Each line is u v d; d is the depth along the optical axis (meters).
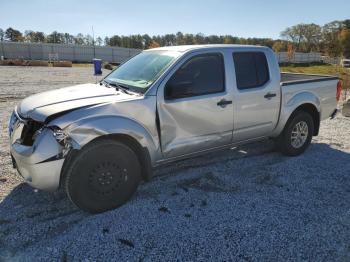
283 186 4.28
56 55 55.50
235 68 4.46
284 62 85.38
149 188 4.18
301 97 5.25
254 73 4.69
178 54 4.08
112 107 3.47
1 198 3.87
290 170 4.84
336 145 6.16
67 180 3.34
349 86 15.70
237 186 4.27
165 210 3.63
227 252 2.92
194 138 4.16
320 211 3.64
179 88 3.76
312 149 5.89
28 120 3.45
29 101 3.85
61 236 3.14
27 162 3.23
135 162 3.69
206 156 5.39
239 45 4.63
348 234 3.21
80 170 3.34
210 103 4.17
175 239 3.10
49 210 3.62
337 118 8.66
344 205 3.79
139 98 3.65
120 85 4.16
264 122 4.88
